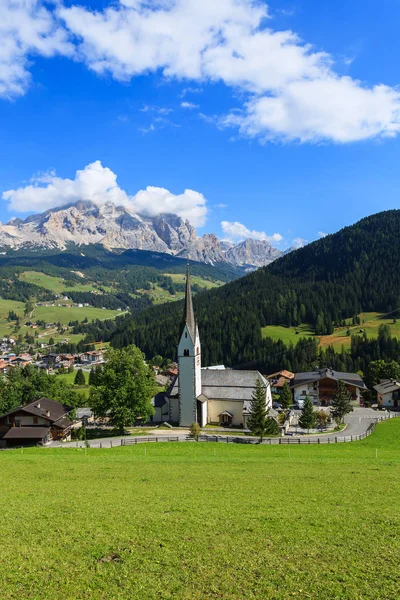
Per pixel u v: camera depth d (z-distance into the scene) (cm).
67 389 11269
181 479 3659
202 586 1672
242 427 9338
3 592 1606
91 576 1738
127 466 4347
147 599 1584
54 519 2419
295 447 6309
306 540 2119
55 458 4947
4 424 8244
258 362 18225
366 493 3166
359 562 1881
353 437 7488
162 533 2195
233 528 2283
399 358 15412
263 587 1666
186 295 9556
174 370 18475
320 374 13112
